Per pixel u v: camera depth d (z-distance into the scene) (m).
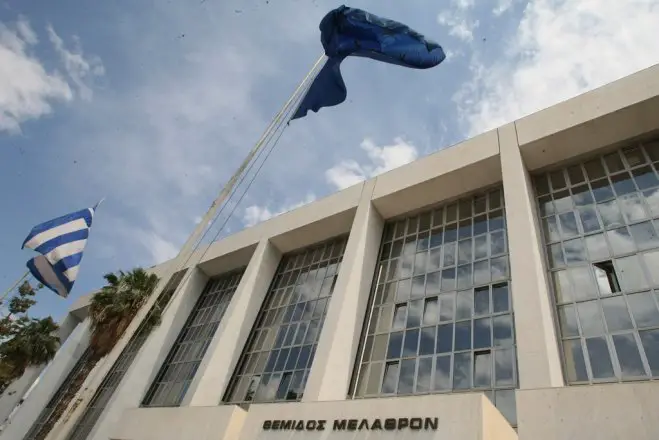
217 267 25.17
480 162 16.05
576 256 12.52
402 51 11.38
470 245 15.45
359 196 19.55
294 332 18.02
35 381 31.36
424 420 8.84
